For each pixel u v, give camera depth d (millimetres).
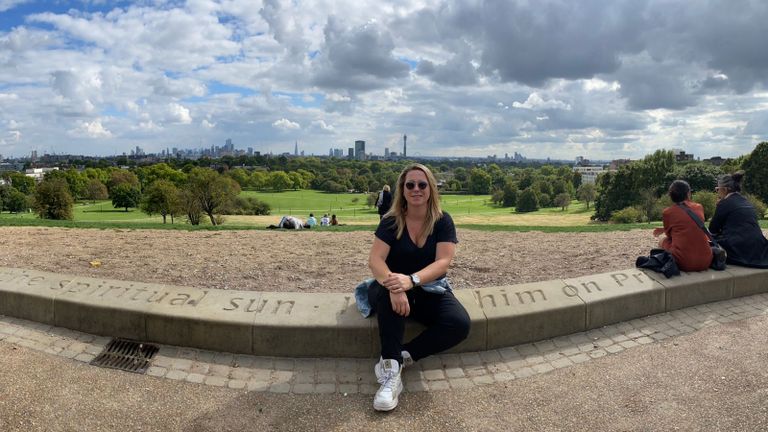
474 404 4059
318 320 4844
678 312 6062
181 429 3660
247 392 4227
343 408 3992
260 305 5168
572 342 5258
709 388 4227
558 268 8508
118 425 3693
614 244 11148
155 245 11219
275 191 170750
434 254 4664
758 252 6836
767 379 4344
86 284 5789
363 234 14180
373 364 4711
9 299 5656
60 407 3908
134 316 5047
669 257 6414
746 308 6203
